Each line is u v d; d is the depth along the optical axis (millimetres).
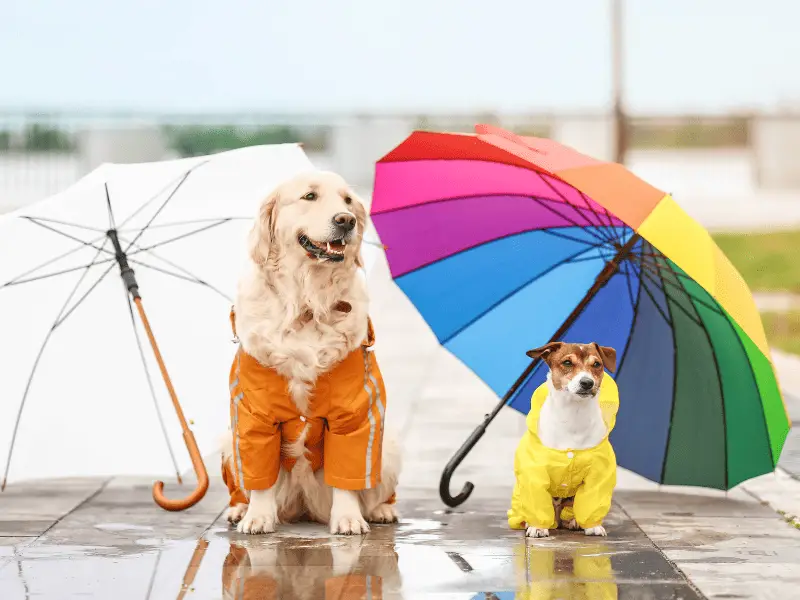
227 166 5309
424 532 4875
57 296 5117
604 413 4891
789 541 4723
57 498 5688
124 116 22500
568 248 5629
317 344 4609
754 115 26000
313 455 4883
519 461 4883
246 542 4652
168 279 5320
